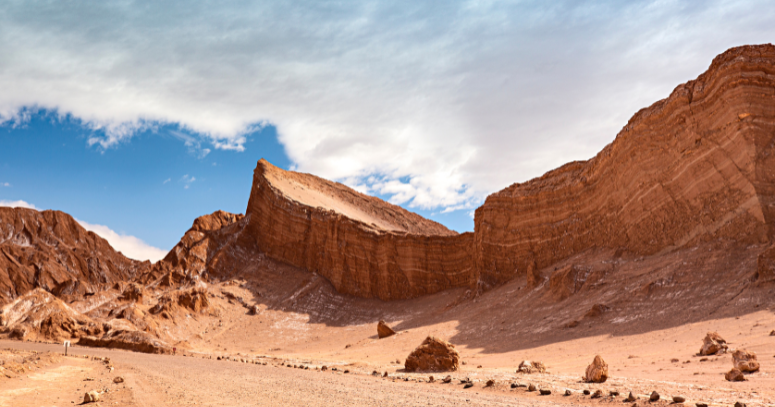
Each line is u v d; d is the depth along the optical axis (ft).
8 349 154.40
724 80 183.11
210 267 359.66
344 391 65.51
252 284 349.41
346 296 343.67
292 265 376.68
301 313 312.71
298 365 142.41
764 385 60.95
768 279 127.34
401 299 337.72
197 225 432.66
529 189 294.25
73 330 250.57
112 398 57.47
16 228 449.89
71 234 493.36
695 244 172.96
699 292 144.25
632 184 216.54
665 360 95.09
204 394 61.31
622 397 56.85
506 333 184.14
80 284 423.64
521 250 277.85
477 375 92.73
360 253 357.00
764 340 92.73
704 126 188.85
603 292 181.37
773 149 165.07
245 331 283.59
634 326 140.87
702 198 179.93
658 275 165.37
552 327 170.19
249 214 411.13
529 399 59.16
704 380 69.21
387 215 590.55
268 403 53.31
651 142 210.38
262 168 448.65
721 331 110.52
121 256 524.52
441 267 341.21
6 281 386.32
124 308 270.26
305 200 439.63
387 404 52.95
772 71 176.55
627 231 212.43
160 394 61.11
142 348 219.20
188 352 224.53
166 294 297.12
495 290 270.05
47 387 68.39
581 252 242.17
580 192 256.93
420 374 101.55
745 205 161.17
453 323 229.25
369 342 231.30
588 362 108.06
